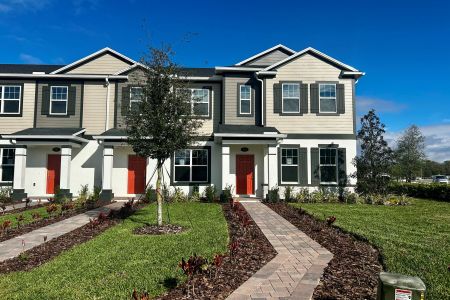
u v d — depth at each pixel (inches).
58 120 737.0
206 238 326.3
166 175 714.8
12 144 725.3
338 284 203.0
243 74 741.3
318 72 730.2
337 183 708.7
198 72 799.7
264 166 716.7
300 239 331.0
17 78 739.4
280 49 813.9
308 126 719.1
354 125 724.7
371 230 362.0
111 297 185.5
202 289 196.4
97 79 744.3
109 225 399.2
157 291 194.1
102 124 739.4
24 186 698.2
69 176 682.2
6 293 193.3
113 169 735.1
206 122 742.5
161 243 306.7
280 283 206.7
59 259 258.8
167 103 381.7
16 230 378.6
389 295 129.5
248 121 732.0
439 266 237.6
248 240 321.4
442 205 653.3
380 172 689.6
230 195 656.4
